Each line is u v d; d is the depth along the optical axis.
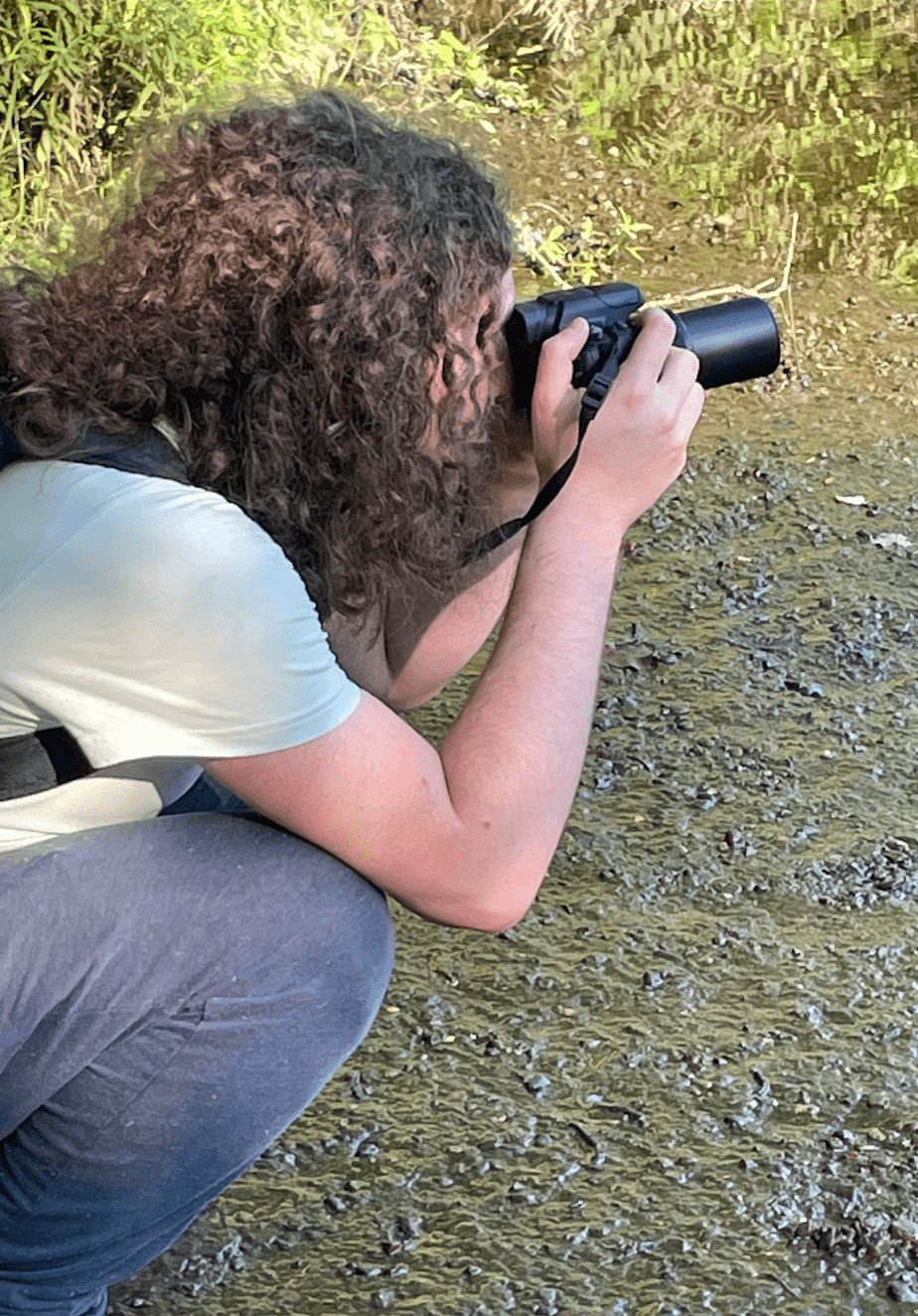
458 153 1.53
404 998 2.18
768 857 2.41
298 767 1.41
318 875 1.54
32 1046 1.50
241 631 1.35
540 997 2.17
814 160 4.59
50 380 1.41
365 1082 2.04
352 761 1.43
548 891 2.36
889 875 2.38
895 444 3.52
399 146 1.49
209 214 1.42
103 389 1.41
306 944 1.53
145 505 1.36
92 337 1.42
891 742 2.66
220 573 1.35
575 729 1.54
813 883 2.37
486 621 1.90
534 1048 2.09
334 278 1.40
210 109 1.58
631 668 2.84
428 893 1.53
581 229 4.32
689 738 2.67
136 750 1.38
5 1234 1.59
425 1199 1.88
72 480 1.38
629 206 4.43
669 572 3.12
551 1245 1.82
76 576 1.35
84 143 4.02
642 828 2.48
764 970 2.21
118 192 1.87
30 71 4.10
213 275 1.41
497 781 1.51
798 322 3.96
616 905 2.33
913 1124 1.96
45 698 1.38
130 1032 1.51
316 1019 1.55
